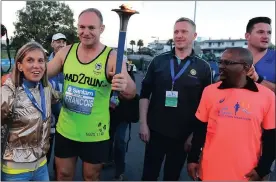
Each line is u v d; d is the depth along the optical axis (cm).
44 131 229
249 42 273
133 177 408
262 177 210
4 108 204
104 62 242
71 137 250
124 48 217
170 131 283
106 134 254
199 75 280
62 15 2416
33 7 2312
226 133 209
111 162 425
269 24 263
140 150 526
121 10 208
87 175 260
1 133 216
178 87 279
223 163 210
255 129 206
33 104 217
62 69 264
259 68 267
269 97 209
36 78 217
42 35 2212
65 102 252
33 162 223
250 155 207
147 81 296
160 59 292
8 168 216
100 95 246
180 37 277
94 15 238
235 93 211
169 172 299
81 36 239
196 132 237
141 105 300
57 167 264
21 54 212
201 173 227
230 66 208
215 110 216
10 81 211
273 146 208
